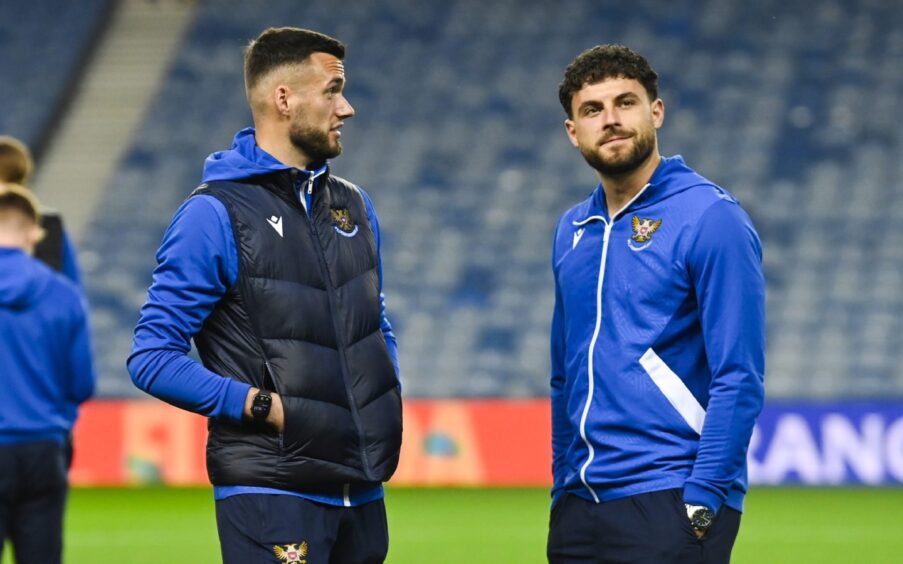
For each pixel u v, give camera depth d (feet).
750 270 44.06
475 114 242.58
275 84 46.34
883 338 195.11
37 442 61.77
